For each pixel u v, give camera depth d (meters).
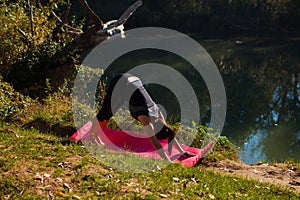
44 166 5.34
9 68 12.22
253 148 12.04
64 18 13.62
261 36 34.94
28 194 4.69
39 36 13.43
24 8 14.43
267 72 24.09
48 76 12.01
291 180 6.77
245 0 37.53
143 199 4.77
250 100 18.28
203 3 37.66
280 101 18.42
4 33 13.00
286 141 12.80
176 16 36.28
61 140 6.80
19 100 10.09
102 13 35.19
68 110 9.17
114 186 5.01
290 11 36.81
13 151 5.80
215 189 5.42
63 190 4.84
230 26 36.28
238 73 23.89
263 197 5.52
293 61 26.69
